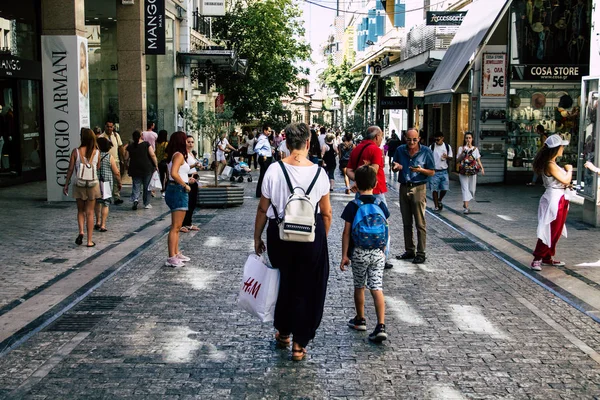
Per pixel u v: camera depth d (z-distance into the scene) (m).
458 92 24.62
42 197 17.77
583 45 22.44
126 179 21.53
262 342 6.46
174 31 28.73
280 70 35.97
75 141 16.56
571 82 22.47
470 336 6.70
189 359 5.98
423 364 5.93
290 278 6.00
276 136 33.69
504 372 5.75
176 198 9.59
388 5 43.38
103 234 12.23
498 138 22.55
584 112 13.92
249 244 11.49
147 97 28.86
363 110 52.28
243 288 6.04
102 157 12.44
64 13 16.53
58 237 11.85
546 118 22.62
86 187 10.87
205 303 7.77
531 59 22.45
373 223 6.48
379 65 39.62
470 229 13.27
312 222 5.68
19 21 21.58
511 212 15.78
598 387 5.45
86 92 17.03
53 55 16.39
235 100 34.94
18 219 13.84
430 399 5.19
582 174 14.09
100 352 6.14
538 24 22.31
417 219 10.06
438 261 10.27
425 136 30.39
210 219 14.55
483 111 22.48
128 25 22.72
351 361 5.98
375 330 6.47
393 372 5.73
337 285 8.70
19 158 21.58
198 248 11.09
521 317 7.36
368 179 6.60
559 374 5.72
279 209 5.92
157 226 13.25
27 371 5.67
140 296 8.05
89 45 27.55
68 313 7.34
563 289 8.56
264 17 34.81
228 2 40.81
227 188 16.64
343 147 20.09
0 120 20.53
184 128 29.89
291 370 5.76
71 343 6.37
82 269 9.42
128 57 22.86
